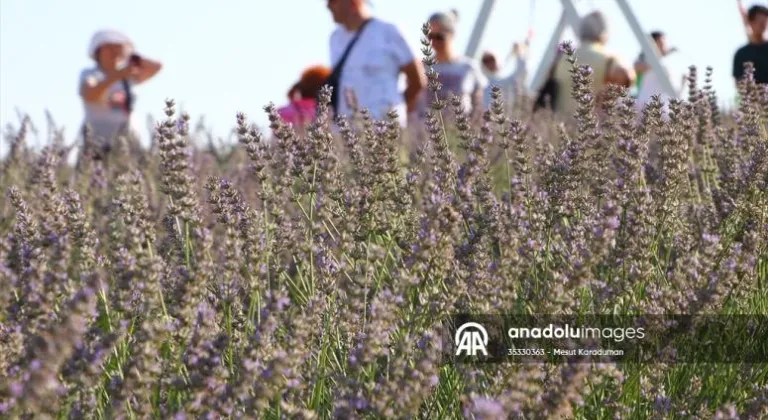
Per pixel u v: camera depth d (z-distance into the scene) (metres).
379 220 11.50
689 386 9.80
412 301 9.53
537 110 24.08
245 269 9.91
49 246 10.10
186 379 8.28
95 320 8.80
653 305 9.77
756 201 11.92
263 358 8.35
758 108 14.64
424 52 12.66
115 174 18.77
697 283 9.99
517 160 12.29
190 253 11.48
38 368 6.62
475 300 9.55
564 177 12.16
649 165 13.22
